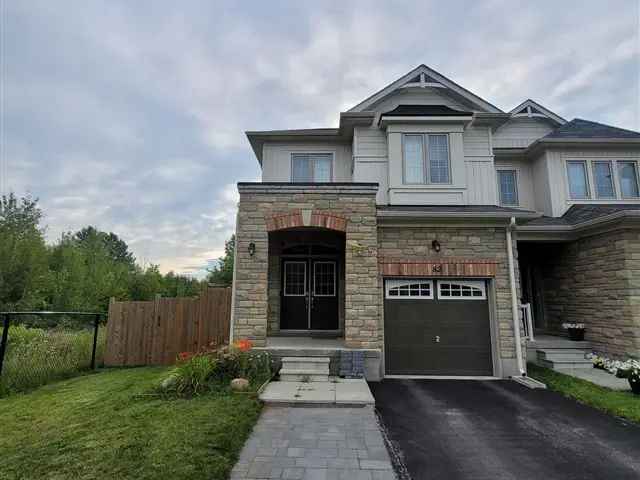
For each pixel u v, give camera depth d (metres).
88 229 41.66
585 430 4.92
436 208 9.27
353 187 8.24
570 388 6.94
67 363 8.29
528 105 13.73
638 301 8.20
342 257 10.64
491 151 11.55
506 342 8.16
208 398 5.77
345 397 5.91
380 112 12.08
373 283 7.91
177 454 3.79
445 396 6.57
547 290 11.36
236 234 8.15
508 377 8.01
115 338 9.36
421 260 8.50
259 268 8.02
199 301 9.55
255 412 5.25
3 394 6.51
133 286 23.25
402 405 6.02
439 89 12.09
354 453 4.05
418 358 8.37
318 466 3.75
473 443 4.47
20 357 7.22
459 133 10.99
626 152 11.80
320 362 7.50
